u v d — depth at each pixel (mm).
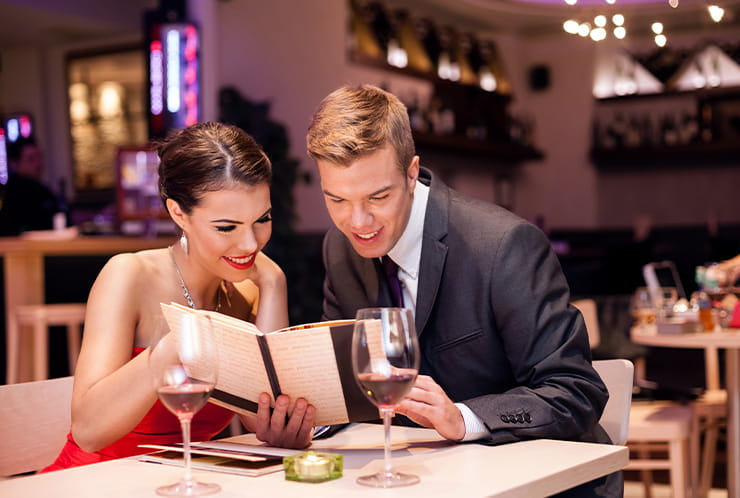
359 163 1628
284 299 2111
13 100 8547
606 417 2104
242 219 1789
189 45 6504
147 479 1377
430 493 1243
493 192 9289
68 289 5703
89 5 7551
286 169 6609
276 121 7062
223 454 1496
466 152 8328
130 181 6121
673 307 4016
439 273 1875
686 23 8891
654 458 4773
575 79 9445
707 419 4098
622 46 9328
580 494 1729
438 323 1902
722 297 3930
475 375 1888
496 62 9023
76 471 1443
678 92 9094
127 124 8141
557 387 1718
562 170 9539
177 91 6504
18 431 1991
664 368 6703
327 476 1330
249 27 7172
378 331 1303
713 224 8766
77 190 8359
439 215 1902
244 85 7176
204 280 2066
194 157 1780
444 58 8203
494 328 1853
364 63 6902
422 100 7812
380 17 7465
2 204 6254
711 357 4398
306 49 6977
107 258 5793
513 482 1300
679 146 9016
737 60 8938
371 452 1569
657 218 9422
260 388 1568
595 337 3885
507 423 1619
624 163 9500
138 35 8023
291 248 6508
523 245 1845
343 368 1495
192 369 1291
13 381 5301
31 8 7180
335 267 2102
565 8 8406
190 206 1796
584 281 7852
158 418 2014
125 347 1926
